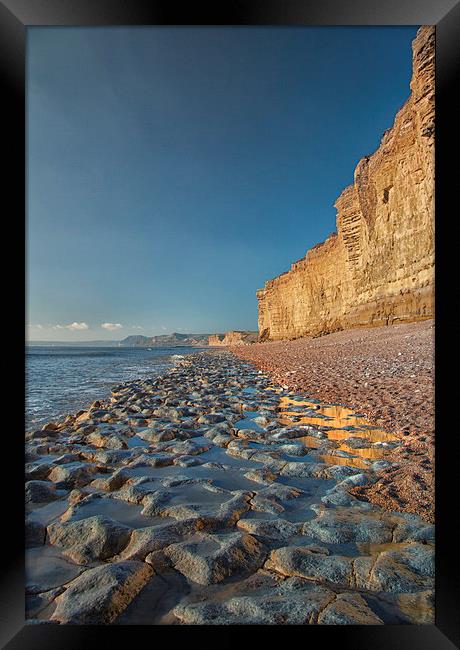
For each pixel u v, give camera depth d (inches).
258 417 258.1
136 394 390.0
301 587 86.5
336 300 1705.2
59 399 398.6
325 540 105.4
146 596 84.0
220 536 106.0
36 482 143.9
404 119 916.0
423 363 433.4
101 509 126.2
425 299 867.4
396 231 974.4
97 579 86.7
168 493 135.6
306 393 356.2
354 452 180.9
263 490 138.6
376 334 913.5
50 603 83.3
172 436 219.3
